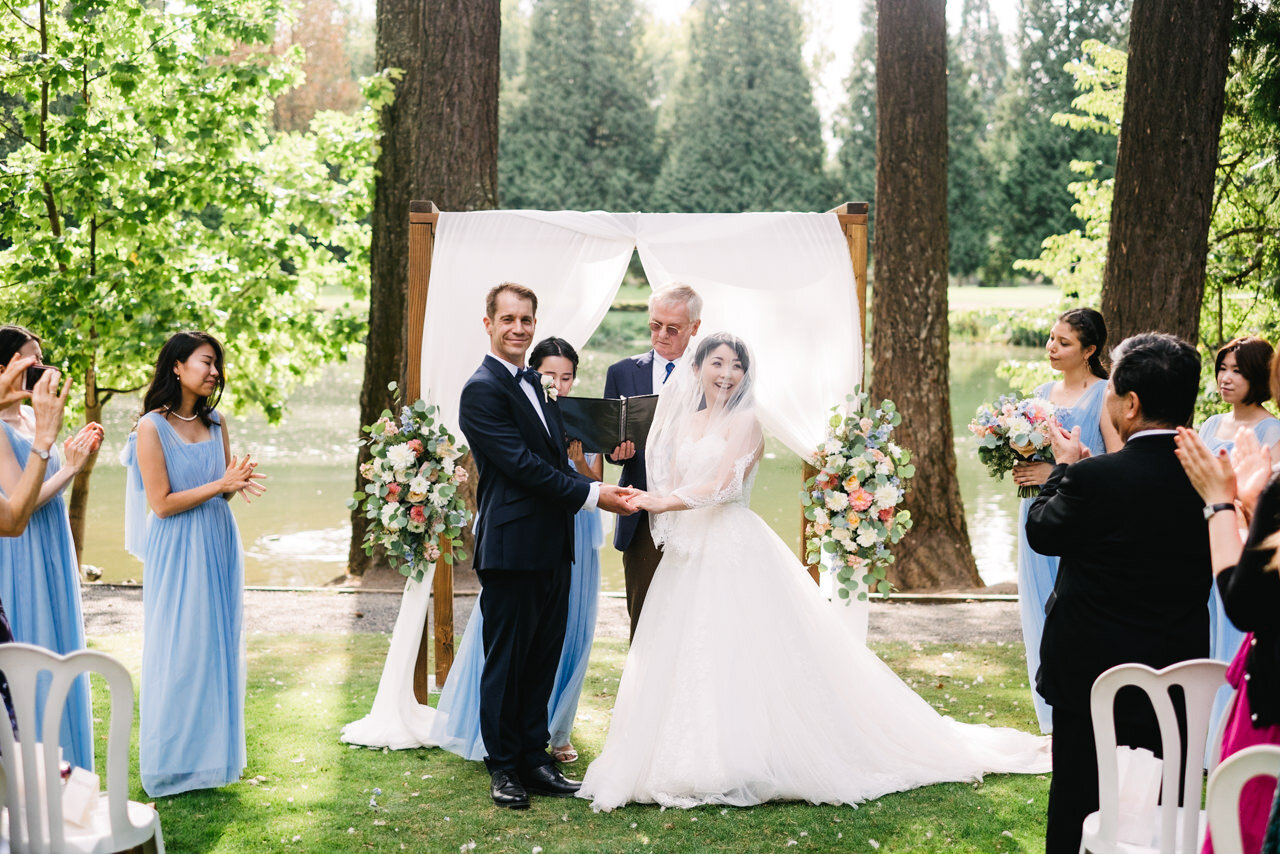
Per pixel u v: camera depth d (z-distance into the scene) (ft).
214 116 27.61
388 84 26.45
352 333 31.60
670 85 140.67
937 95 27.09
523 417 12.01
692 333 14.17
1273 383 6.99
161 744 11.55
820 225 14.94
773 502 38.45
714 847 10.48
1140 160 21.12
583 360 80.23
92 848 7.59
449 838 10.71
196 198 27.48
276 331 31.24
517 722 12.20
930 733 12.72
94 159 25.77
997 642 19.44
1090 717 8.73
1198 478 7.41
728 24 125.08
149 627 11.69
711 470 12.19
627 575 13.51
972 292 117.60
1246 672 6.65
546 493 11.78
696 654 11.98
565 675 13.47
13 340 11.09
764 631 12.11
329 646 19.22
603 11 126.82
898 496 13.37
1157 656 8.46
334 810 11.39
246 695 15.80
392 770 12.71
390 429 13.70
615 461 13.07
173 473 11.71
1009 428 12.54
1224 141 32.53
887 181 27.40
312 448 50.08
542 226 15.23
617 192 125.08
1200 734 7.34
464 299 15.16
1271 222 32.40
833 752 11.96
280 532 34.06
